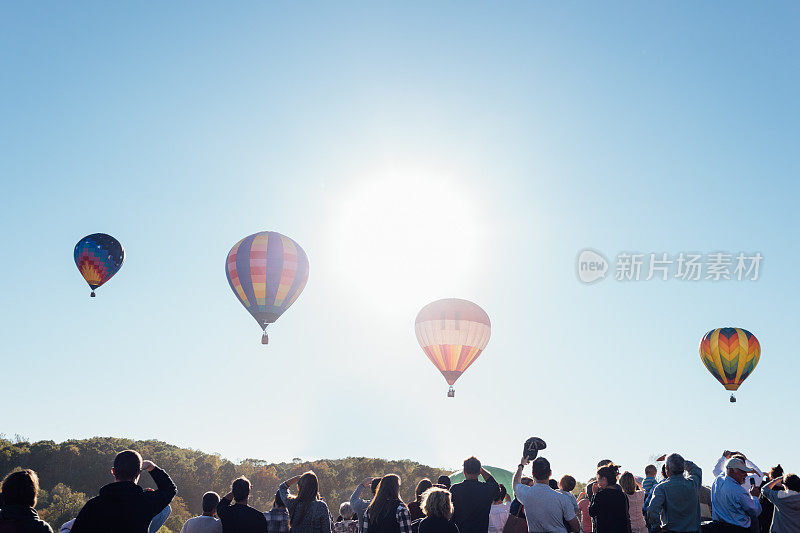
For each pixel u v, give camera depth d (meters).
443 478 9.78
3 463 99.12
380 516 8.22
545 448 8.84
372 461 93.62
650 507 9.27
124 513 5.89
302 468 96.62
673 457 9.48
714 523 10.08
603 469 9.44
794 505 9.50
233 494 8.77
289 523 9.05
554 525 8.45
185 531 8.58
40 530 5.49
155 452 112.25
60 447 105.31
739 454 10.98
